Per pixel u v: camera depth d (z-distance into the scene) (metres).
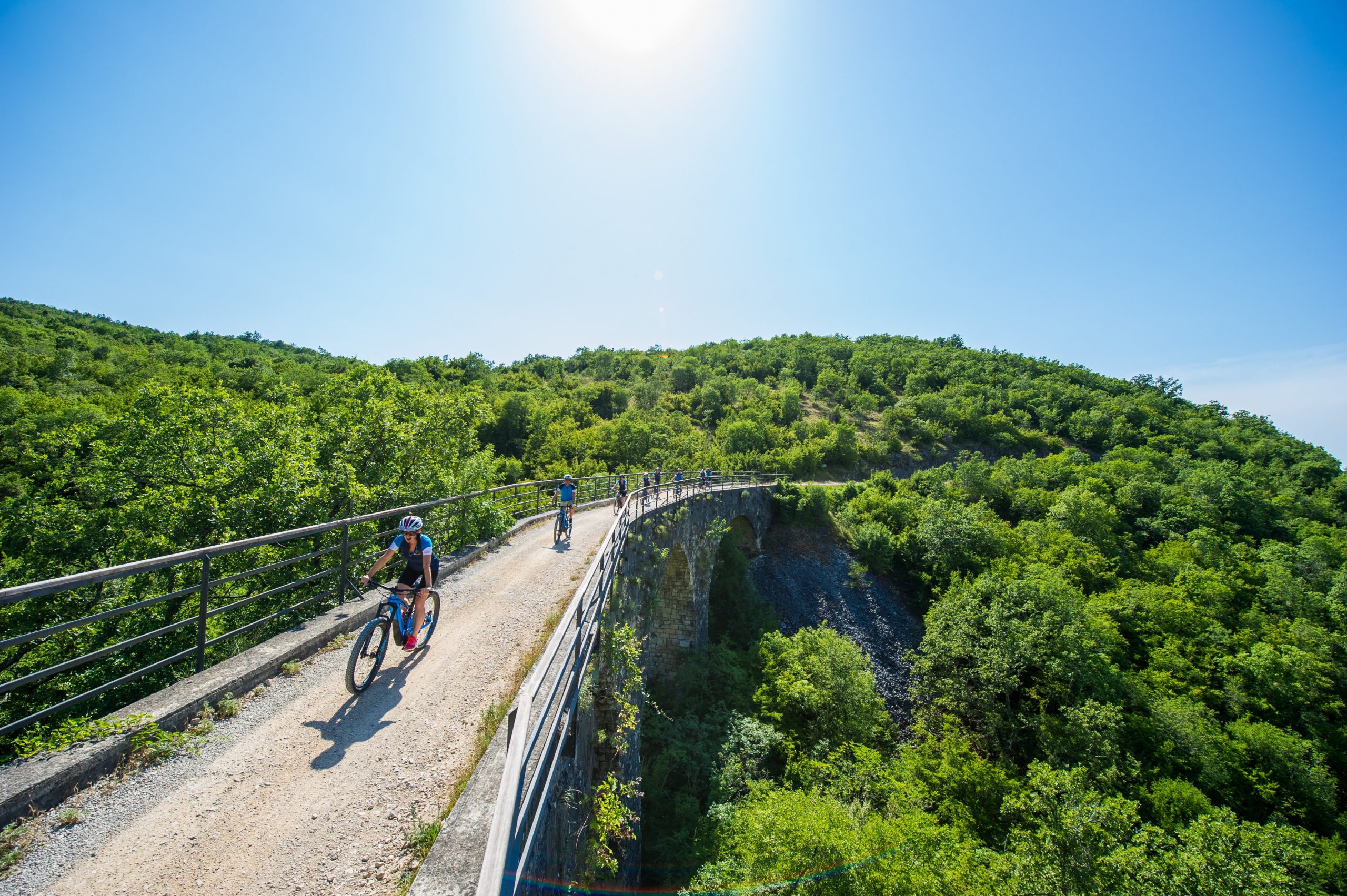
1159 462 79.56
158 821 4.09
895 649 33.09
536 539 16.14
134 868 3.64
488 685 6.65
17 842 3.67
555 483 23.89
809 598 35.44
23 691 9.68
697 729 18.66
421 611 7.02
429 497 14.45
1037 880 16.12
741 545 36.19
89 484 11.89
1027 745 24.92
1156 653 31.11
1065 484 65.50
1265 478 79.50
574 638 6.20
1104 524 48.03
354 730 5.54
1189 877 15.43
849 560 41.34
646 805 14.92
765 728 19.44
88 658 4.53
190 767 4.74
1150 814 21.58
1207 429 101.56
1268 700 28.92
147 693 8.62
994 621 27.88
